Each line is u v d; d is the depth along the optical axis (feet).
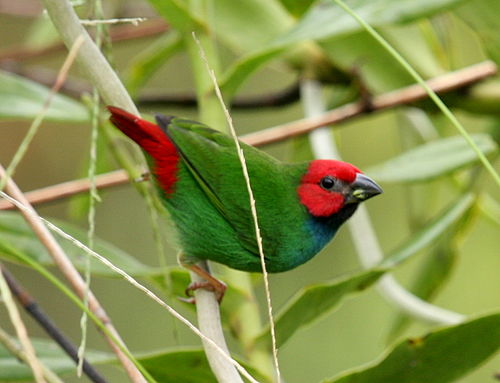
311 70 30.99
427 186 31.19
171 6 24.31
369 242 27.66
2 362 19.36
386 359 19.33
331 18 23.32
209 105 24.35
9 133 41.09
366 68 30.01
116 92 20.10
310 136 30.22
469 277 37.93
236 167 23.80
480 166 27.84
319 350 36.42
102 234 40.19
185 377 19.72
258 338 20.57
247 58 23.44
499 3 25.12
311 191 24.70
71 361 19.98
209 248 23.86
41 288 40.01
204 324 19.19
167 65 41.75
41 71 34.68
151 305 38.17
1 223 21.48
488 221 29.96
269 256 24.43
